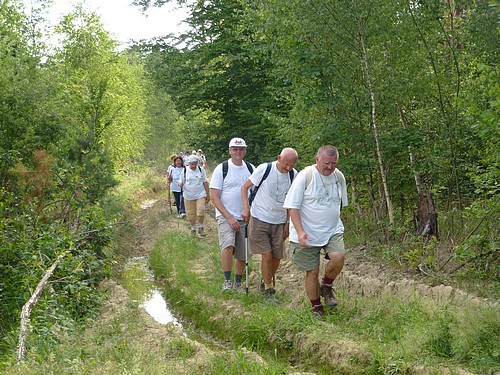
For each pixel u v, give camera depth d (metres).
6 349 7.17
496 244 8.27
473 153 10.58
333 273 7.82
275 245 8.94
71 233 9.99
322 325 7.47
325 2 10.72
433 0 10.93
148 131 49.66
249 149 21.91
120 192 25.33
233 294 9.44
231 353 6.86
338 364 6.68
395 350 6.41
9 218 9.59
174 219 20.08
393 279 8.84
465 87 10.54
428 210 10.00
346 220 13.50
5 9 18.11
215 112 25.38
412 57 10.94
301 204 7.74
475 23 11.05
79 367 6.04
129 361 6.27
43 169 11.05
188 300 10.09
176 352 7.12
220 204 9.38
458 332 6.34
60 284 9.12
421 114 11.19
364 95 11.06
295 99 12.80
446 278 8.44
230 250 9.55
